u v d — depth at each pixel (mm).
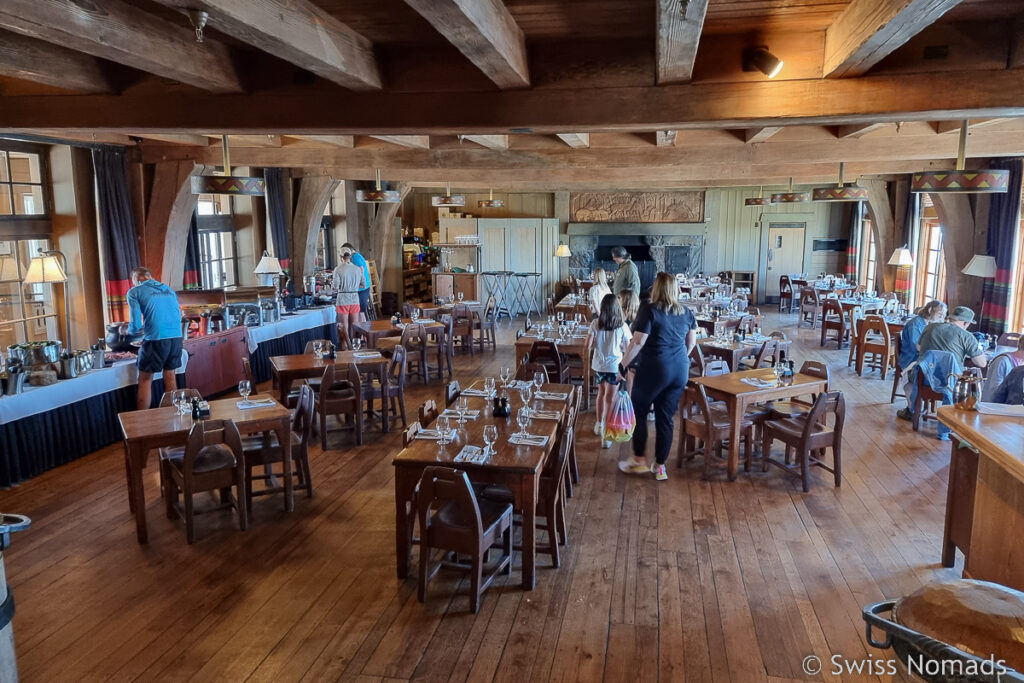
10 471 5930
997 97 3914
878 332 10695
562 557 4664
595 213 18578
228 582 4363
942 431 7180
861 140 8891
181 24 3945
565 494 5645
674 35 3146
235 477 5004
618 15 3719
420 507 3988
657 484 5945
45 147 8891
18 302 8695
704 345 8070
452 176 12914
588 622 3906
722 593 4211
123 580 4387
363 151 9547
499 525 4160
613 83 4305
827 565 4551
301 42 3424
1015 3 3533
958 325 7219
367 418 7891
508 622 3910
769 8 3574
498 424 4910
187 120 4723
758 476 6129
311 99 4586
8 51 4039
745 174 12875
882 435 7328
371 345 9625
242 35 3133
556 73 4348
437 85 4461
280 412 5352
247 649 3680
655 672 3480
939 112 4031
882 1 2990
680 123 4293
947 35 3930
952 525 4438
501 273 16422
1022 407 4254
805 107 4105
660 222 18453
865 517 5285
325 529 5109
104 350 7277
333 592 4238
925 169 11078
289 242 13359
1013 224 9195
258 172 12219
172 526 5168
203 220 11789
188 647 3697
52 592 4242
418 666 3529
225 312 9164
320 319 11531
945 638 2189
